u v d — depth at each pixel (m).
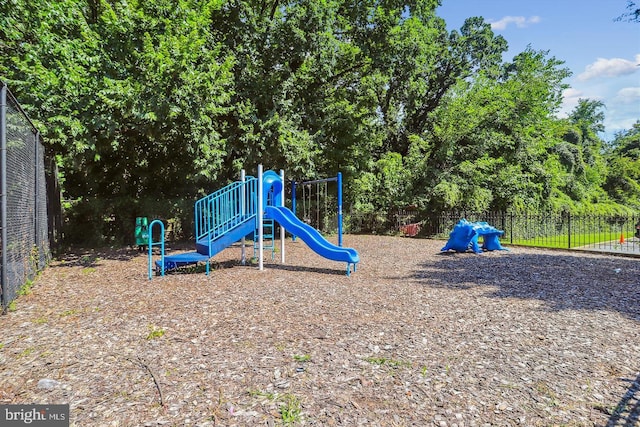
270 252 10.58
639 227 13.80
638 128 52.56
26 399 2.55
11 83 7.67
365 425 2.23
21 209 5.67
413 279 6.70
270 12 14.15
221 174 14.27
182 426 2.22
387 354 3.27
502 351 3.34
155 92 8.52
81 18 8.66
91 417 2.33
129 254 10.47
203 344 3.53
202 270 7.66
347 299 5.21
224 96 10.08
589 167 31.03
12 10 8.09
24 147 5.91
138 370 2.99
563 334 3.78
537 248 11.76
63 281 6.61
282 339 3.64
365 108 16.81
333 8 13.28
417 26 15.92
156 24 9.08
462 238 10.52
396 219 16.80
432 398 2.53
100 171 13.00
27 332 3.89
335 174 17.08
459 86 18.62
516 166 17.67
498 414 2.34
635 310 4.66
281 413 2.35
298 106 14.42
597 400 2.52
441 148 17.39
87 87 8.11
